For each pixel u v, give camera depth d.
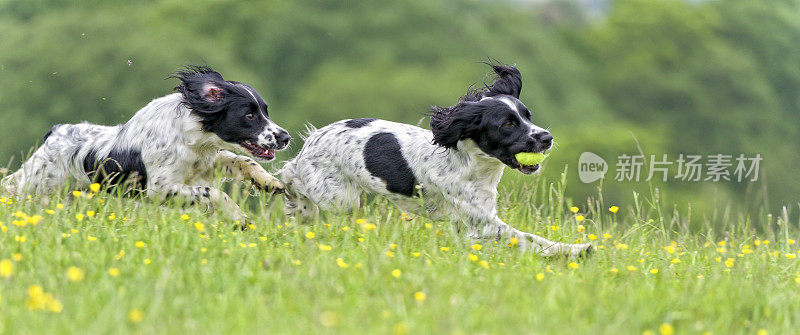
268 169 12.27
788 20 59.75
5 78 42.56
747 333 7.32
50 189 11.30
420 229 10.20
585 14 60.59
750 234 11.73
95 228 9.30
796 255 10.35
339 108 46.09
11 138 41.22
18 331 6.28
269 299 7.31
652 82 55.69
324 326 6.58
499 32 53.53
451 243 9.88
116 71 43.00
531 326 6.80
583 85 55.41
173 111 10.76
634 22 57.62
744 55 57.03
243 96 10.74
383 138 10.67
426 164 10.36
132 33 44.66
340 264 8.13
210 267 7.94
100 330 6.25
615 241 10.27
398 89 46.25
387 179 10.55
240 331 6.45
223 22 48.78
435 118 10.09
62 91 42.50
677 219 11.47
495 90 10.50
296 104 47.22
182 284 7.41
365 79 46.94
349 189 10.91
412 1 50.50
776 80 58.41
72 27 44.06
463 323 6.77
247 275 7.74
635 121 54.59
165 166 10.69
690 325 7.20
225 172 11.42
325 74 47.59
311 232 9.79
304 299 7.24
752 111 55.56
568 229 11.18
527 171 9.94
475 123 9.86
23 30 44.75
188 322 6.57
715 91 55.62
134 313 6.39
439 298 7.25
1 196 11.01
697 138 54.66
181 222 9.67
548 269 8.79
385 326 6.61
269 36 48.88
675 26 57.09
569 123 51.09
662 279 8.65
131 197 10.91
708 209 44.97
